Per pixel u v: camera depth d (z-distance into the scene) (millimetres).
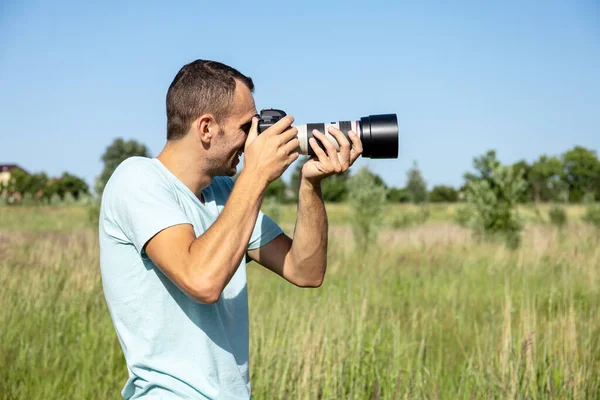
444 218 33312
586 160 78000
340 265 9906
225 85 1805
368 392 3619
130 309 1746
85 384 4156
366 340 4496
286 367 3594
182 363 1746
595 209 18656
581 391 3547
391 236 15648
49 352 4816
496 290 7613
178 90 1814
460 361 4527
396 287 7965
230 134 1838
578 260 9836
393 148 1917
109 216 1763
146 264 1743
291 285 7848
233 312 1918
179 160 1853
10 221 28594
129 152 67438
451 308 6285
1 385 4078
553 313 5617
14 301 5941
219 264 1593
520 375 3650
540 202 36625
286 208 40188
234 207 1667
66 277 7312
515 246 13180
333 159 1872
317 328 4023
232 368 1825
